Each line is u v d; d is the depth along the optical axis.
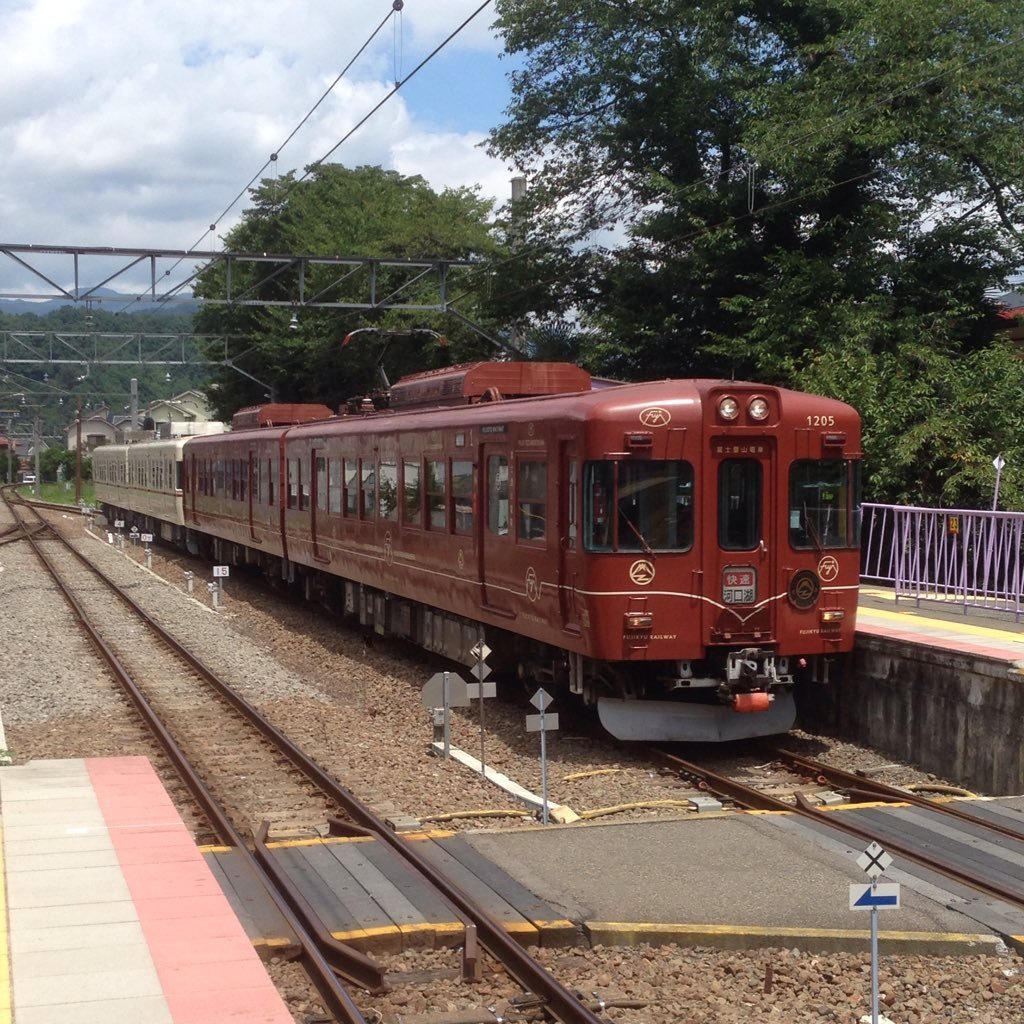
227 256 23.64
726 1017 6.07
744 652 11.29
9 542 40.66
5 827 8.53
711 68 22.86
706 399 11.26
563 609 11.72
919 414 17.94
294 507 22.75
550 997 6.17
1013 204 21.67
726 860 8.21
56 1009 5.50
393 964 6.64
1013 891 7.59
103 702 14.27
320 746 12.12
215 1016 5.44
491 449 13.46
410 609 17.36
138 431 49.31
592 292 27.41
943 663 11.02
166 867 7.62
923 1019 6.15
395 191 47.34
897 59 20.17
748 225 22.70
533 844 8.56
